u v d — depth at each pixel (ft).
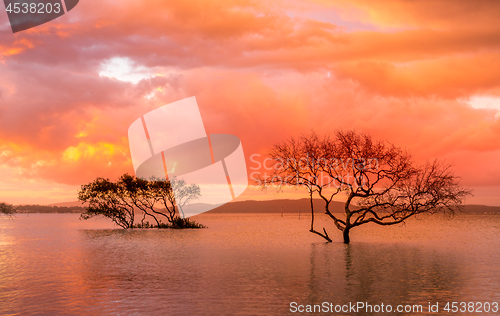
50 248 124.67
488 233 253.85
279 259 95.35
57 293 56.29
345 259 96.02
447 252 117.91
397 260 95.35
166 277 69.56
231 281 65.46
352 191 125.49
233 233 214.07
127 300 51.88
